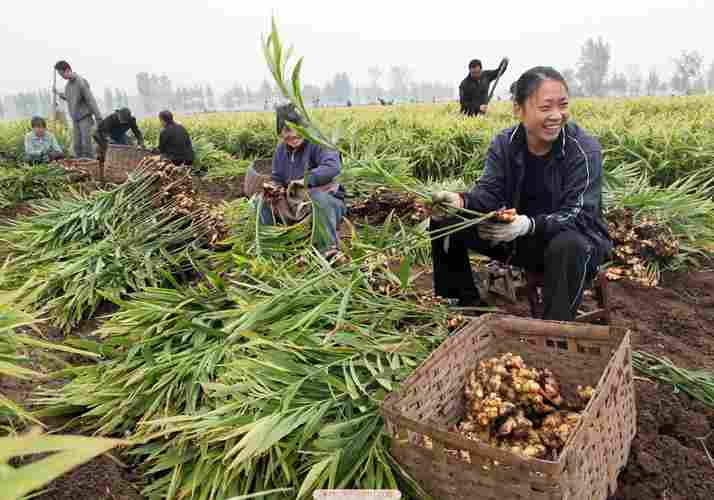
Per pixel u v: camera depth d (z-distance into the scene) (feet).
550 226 8.55
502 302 11.33
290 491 6.44
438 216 9.64
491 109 41.16
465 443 5.26
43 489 6.94
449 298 10.47
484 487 5.35
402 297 9.91
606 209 14.78
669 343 10.00
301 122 13.26
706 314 11.33
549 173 9.06
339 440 6.45
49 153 29.91
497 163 9.52
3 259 15.28
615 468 6.25
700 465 6.81
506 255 9.95
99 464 7.41
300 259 11.00
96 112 31.94
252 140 35.32
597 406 5.60
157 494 6.89
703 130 22.89
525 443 6.38
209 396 7.70
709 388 7.99
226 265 11.93
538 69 8.35
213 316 9.20
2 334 7.81
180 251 13.80
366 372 7.79
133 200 15.33
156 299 10.29
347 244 12.66
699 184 19.71
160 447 7.41
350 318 8.93
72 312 12.32
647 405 7.89
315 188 12.94
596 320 9.96
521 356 7.66
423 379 6.46
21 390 9.31
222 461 6.43
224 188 26.43
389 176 9.48
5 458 2.55
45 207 17.28
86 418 8.42
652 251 13.43
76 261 13.38
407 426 5.61
